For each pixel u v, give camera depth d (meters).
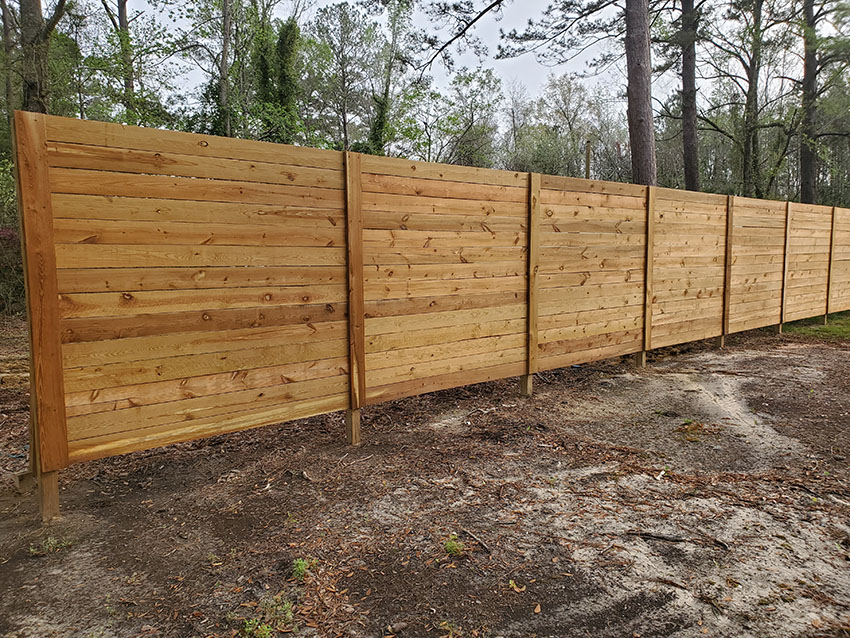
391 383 4.39
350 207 3.97
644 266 6.54
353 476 3.59
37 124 2.76
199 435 3.44
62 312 2.91
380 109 20.00
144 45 15.84
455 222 4.70
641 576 2.44
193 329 3.36
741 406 5.15
